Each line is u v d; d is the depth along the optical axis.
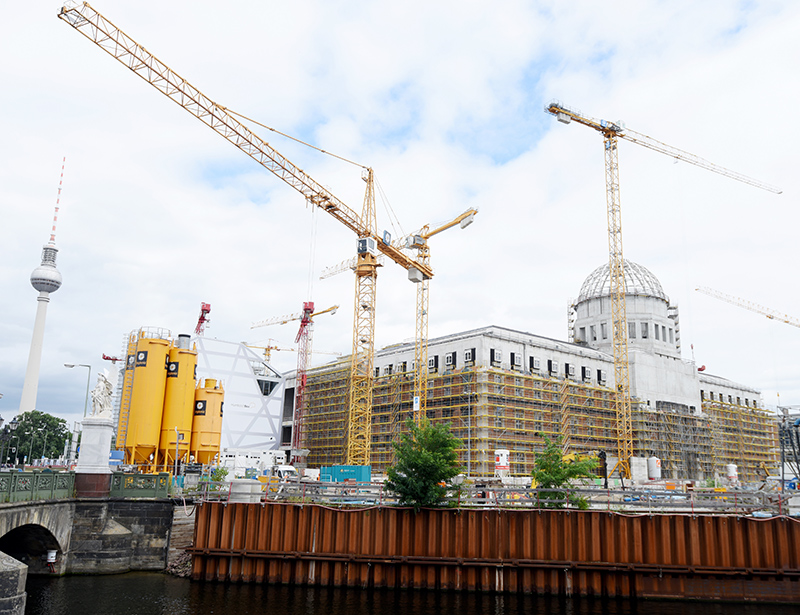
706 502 44.06
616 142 133.88
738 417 147.50
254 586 44.28
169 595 40.88
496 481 63.53
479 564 43.38
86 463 47.47
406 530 45.09
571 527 43.94
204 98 93.19
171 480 50.38
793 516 43.59
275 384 135.25
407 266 135.38
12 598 20.08
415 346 121.06
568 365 119.19
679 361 137.12
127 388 69.06
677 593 42.19
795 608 40.94
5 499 36.03
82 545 45.91
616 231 129.00
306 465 132.38
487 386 102.81
